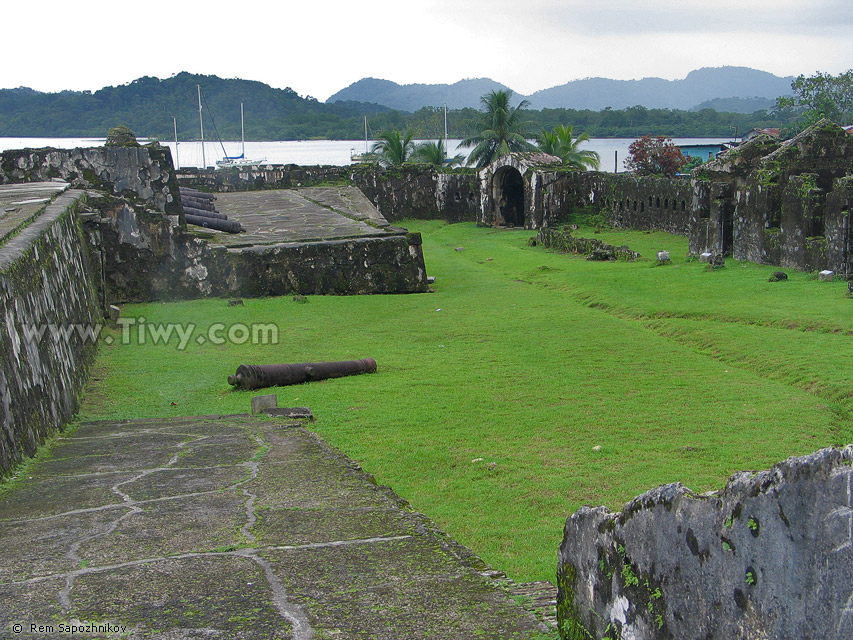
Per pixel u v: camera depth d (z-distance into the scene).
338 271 30.25
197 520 8.10
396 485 10.76
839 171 29.42
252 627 5.60
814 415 13.70
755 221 29.89
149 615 5.83
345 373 17.53
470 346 20.44
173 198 29.80
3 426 10.08
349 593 6.18
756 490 3.92
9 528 8.03
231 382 16.81
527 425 13.45
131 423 13.86
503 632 5.55
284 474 9.92
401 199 56.78
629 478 10.83
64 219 19.56
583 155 67.94
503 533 9.07
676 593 4.44
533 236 47.75
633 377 16.64
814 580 3.64
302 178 53.47
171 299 28.97
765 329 20.17
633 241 41.41
